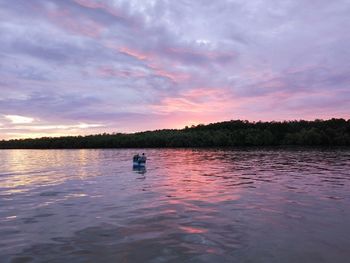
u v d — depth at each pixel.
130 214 13.50
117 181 24.48
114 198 17.28
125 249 9.37
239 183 22.48
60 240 10.27
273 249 9.27
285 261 8.41
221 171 30.84
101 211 14.15
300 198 16.72
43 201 16.97
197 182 23.28
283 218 12.63
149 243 9.84
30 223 12.39
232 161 43.97
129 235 10.66
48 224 12.20
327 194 17.86
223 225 11.71
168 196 17.64
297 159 46.34
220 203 15.56
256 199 16.53
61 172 33.25
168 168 34.72
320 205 14.95
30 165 45.03
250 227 11.43
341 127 99.44
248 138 102.06
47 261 8.59
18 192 20.34
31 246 9.76
